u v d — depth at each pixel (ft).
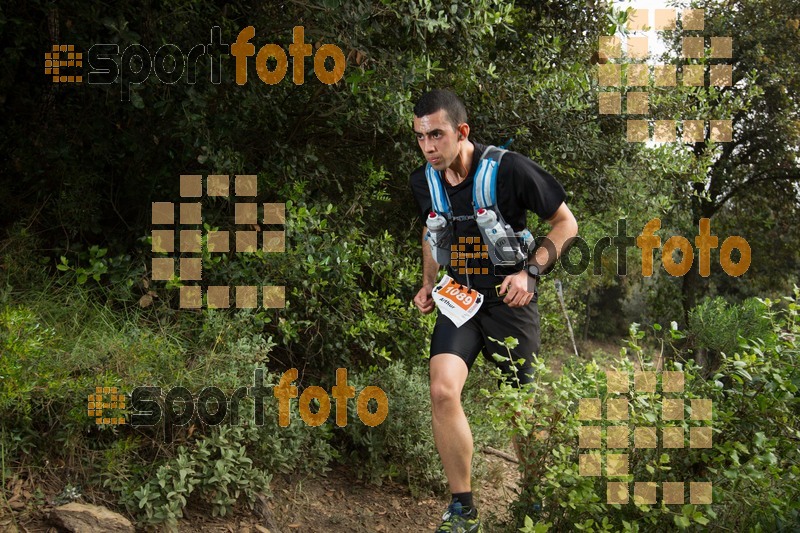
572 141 17.81
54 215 13.26
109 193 13.97
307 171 14.99
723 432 8.94
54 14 13.02
